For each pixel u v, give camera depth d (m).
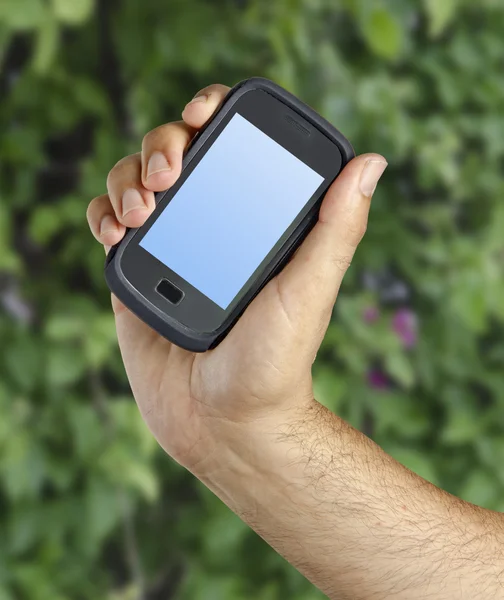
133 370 1.65
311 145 1.56
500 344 3.43
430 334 3.29
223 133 1.56
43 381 2.85
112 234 1.54
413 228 3.34
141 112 2.83
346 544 1.53
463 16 3.30
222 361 1.54
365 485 1.54
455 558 1.50
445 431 3.18
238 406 1.53
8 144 2.83
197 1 2.82
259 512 1.56
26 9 2.51
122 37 2.82
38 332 2.92
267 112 1.56
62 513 2.94
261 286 1.54
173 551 3.26
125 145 2.89
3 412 2.78
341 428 1.59
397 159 3.07
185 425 1.58
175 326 1.53
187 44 2.79
